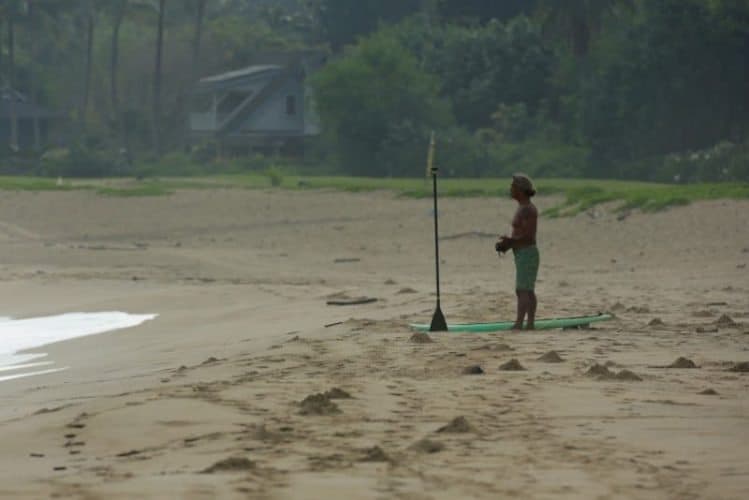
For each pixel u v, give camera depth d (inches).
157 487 640.4
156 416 885.8
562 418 874.1
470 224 4717.0
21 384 1401.3
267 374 1168.8
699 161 7785.4
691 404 940.0
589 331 1625.2
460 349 1378.0
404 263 3880.4
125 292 2910.9
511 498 625.3
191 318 2305.6
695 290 2578.7
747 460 721.0
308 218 5241.1
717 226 3934.5
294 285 3016.7
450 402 951.0
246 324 2102.6
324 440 786.2
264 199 5826.8
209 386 1051.3
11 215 5674.2
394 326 1732.3
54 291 2979.8
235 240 4788.4
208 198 5910.4
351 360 1282.0
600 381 1077.8
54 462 738.8
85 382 1336.1
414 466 698.8
